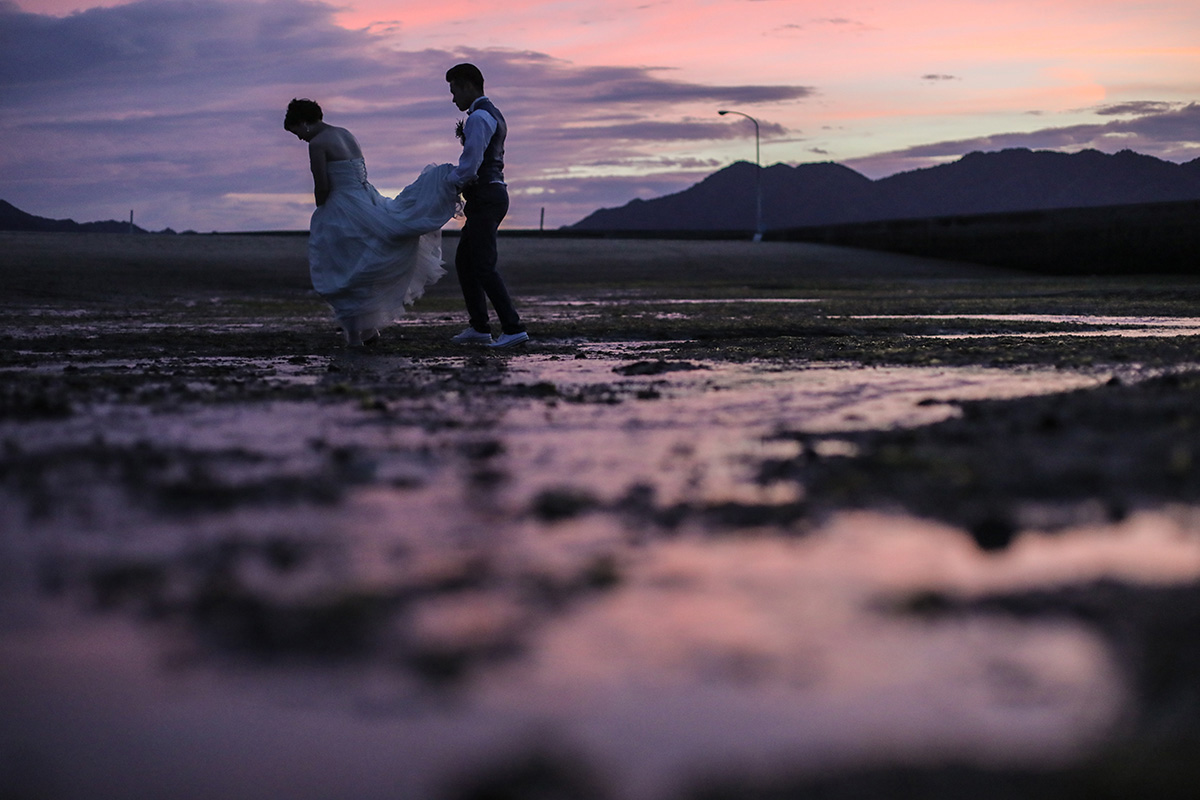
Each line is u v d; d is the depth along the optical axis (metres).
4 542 1.46
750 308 10.12
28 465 2.02
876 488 1.70
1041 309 9.31
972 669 0.96
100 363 4.72
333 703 0.91
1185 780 0.76
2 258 15.28
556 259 21.84
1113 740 0.82
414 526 1.54
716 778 0.77
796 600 1.17
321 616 1.13
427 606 1.16
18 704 0.91
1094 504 1.56
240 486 1.83
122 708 0.90
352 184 5.54
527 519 1.58
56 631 1.10
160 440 2.36
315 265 5.59
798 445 2.21
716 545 1.41
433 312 10.20
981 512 1.54
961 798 0.74
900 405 2.86
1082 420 2.30
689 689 0.93
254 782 0.77
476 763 0.80
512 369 4.26
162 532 1.51
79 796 0.76
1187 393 2.74
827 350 4.86
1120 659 0.98
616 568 1.30
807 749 0.81
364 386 3.56
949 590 1.19
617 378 3.79
